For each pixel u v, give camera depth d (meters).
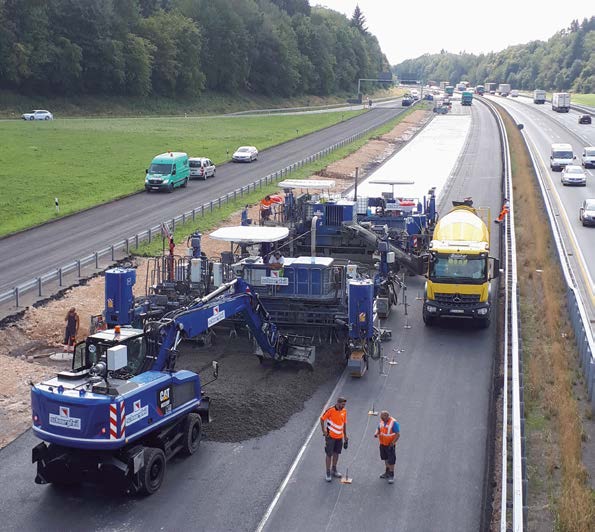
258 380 22.36
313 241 25.84
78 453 15.44
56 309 28.42
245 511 15.35
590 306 29.77
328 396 21.59
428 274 28.05
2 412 19.75
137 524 14.82
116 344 16.25
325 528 14.76
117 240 40.69
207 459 17.59
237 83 157.62
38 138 78.94
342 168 72.12
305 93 183.50
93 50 122.62
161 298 23.23
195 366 23.58
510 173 65.75
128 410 15.16
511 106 167.50
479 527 14.82
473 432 19.14
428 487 16.38
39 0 114.25
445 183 64.12
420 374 23.38
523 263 36.69
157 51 135.88
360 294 23.11
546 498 15.96
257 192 57.75
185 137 90.12
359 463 17.45
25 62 111.44
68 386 15.48
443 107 142.75
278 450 18.11
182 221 45.50
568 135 104.75
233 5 159.88
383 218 38.25
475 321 28.20
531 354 24.75
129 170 65.19
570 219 48.72
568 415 19.48
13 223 44.19
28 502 15.63
